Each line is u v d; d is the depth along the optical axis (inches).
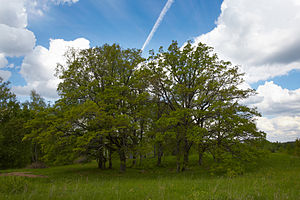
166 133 731.4
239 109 727.7
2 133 1274.6
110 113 753.6
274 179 509.7
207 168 868.0
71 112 606.9
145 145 788.6
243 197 264.8
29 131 1332.4
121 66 897.5
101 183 466.0
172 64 861.8
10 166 1309.1
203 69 804.6
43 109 733.9
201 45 844.0
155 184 433.4
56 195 261.7
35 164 1192.8
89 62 881.5
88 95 826.2
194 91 784.3
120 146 826.2
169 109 927.0
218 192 303.7
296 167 824.3
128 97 851.4
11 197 246.2
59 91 878.4
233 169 652.1
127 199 258.4
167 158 1241.4
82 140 627.2
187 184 426.0
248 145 724.0
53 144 708.7
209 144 727.7
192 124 775.7
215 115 719.1
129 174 784.9
